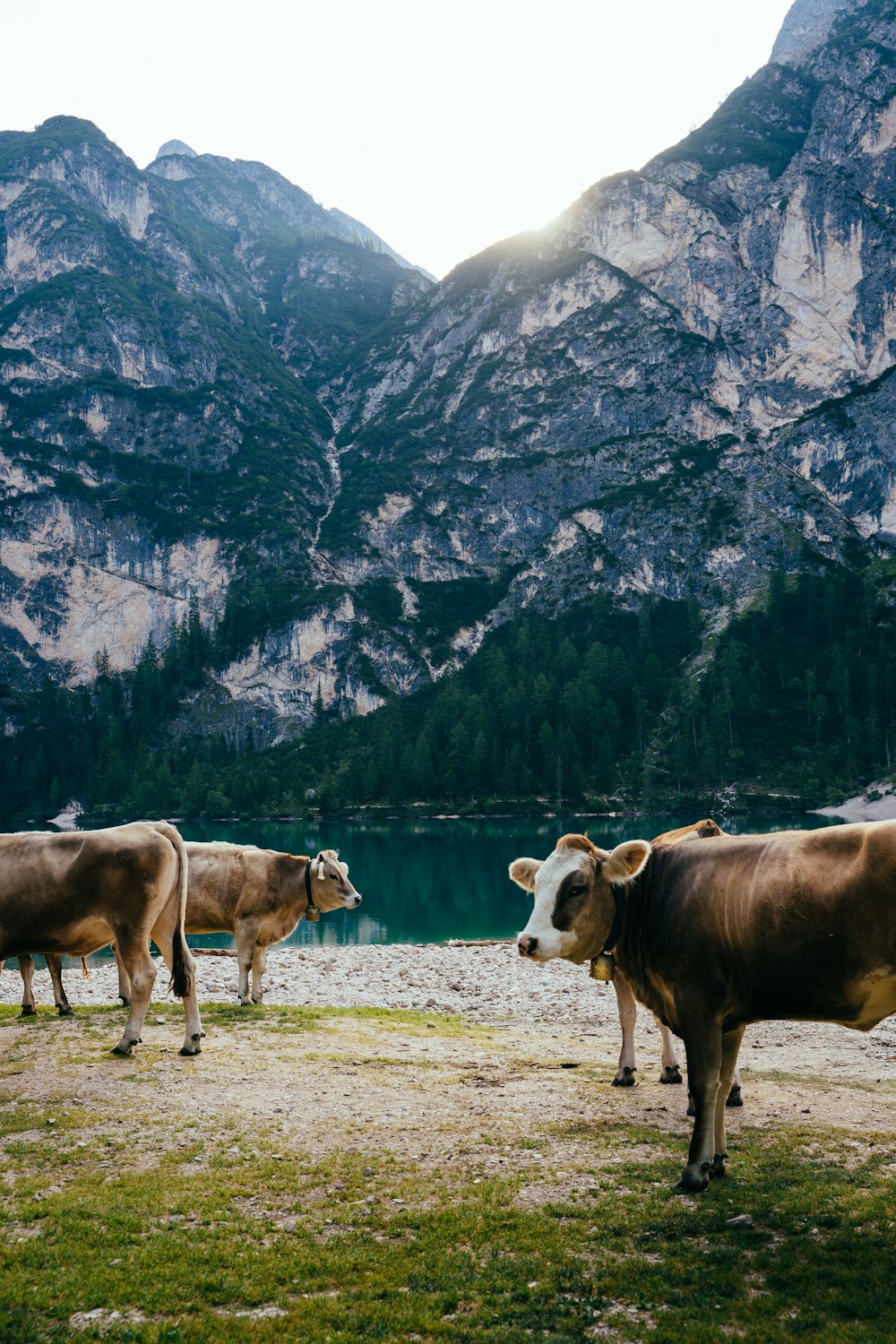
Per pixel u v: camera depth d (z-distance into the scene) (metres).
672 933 8.07
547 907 8.47
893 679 173.75
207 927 17.80
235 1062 12.89
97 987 24.77
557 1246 7.28
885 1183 8.44
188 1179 8.64
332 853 17.73
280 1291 6.65
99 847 12.20
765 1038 17.97
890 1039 17.70
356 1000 22.53
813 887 7.13
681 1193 8.20
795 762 165.75
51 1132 9.90
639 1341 5.92
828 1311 6.20
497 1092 11.93
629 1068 12.30
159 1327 6.11
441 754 176.25
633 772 165.50
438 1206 8.12
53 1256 7.08
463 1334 6.03
